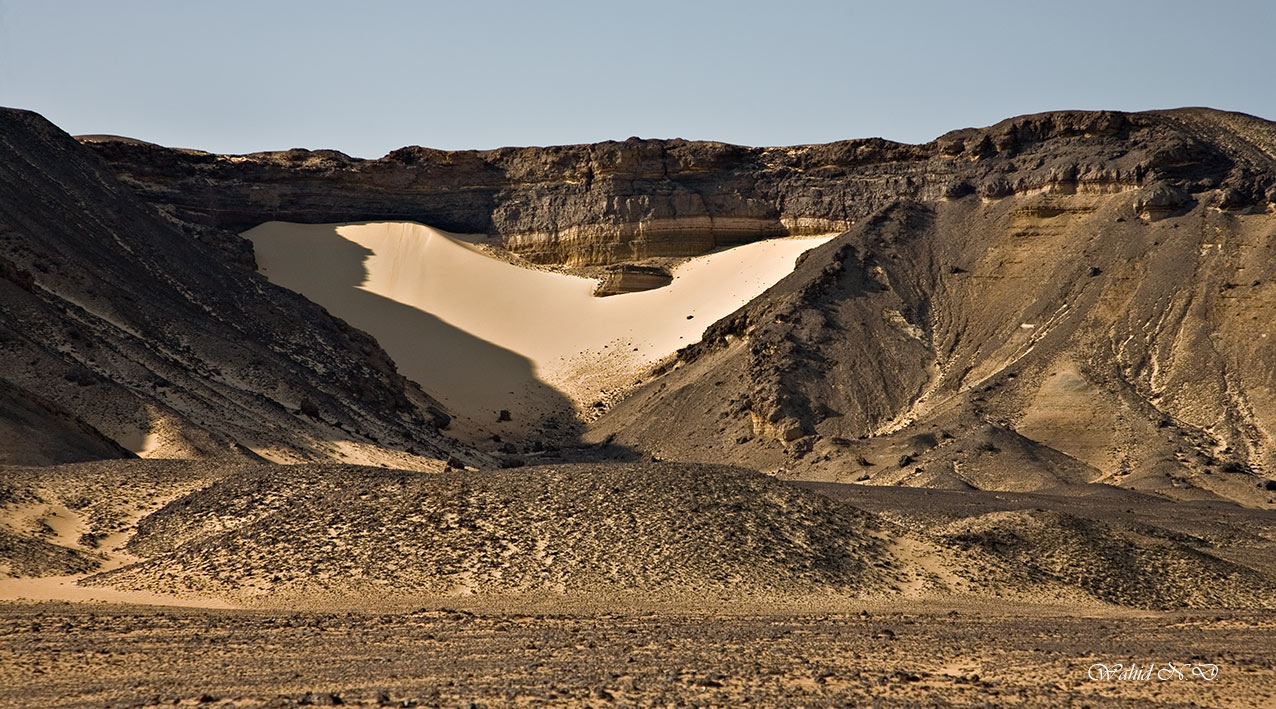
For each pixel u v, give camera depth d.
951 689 47.16
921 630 60.84
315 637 55.62
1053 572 78.56
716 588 68.62
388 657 51.78
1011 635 59.78
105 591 66.38
